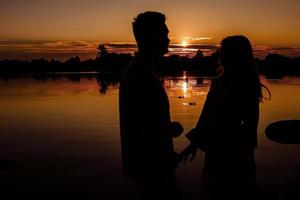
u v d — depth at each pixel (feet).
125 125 8.86
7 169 20.98
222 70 10.29
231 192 10.14
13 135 31.91
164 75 157.89
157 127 8.59
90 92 77.05
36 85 105.09
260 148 24.31
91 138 29.89
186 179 18.22
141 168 8.74
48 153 25.04
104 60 225.56
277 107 47.37
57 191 17.28
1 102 59.93
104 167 21.20
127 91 8.72
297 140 12.20
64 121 39.27
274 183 17.34
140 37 8.76
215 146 10.19
